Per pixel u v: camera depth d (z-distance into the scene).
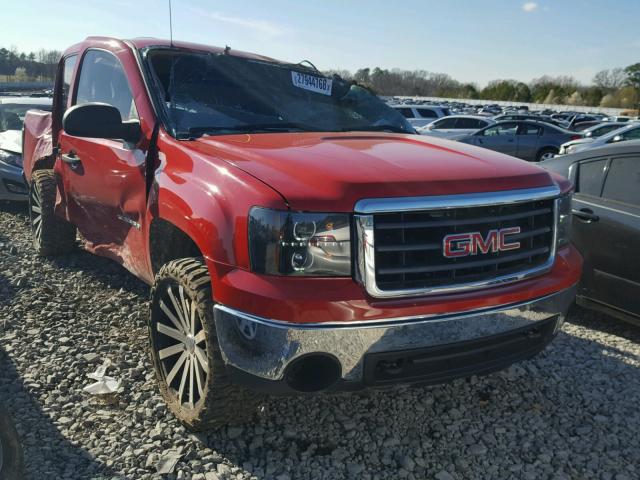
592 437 3.18
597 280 4.60
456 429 3.20
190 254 3.36
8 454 2.39
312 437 3.05
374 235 2.46
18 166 7.72
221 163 2.83
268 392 2.55
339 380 2.55
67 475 2.67
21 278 5.01
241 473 2.75
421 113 23.95
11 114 9.16
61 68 4.97
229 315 2.55
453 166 2.82
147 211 3.34
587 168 4.85
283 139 3.27
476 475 2.84
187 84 3.71
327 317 2.42
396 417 3.28
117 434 3.00
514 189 2.78
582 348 4.31
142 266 3.67
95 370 3.61
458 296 2.61
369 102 4.41
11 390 3.36
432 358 2.63
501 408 3.43
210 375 2.71
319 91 4.23
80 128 3.32
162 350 3.20
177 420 3.11
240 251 2.55
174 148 3.21
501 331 2.74
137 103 3.63
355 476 2.78
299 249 2.46
